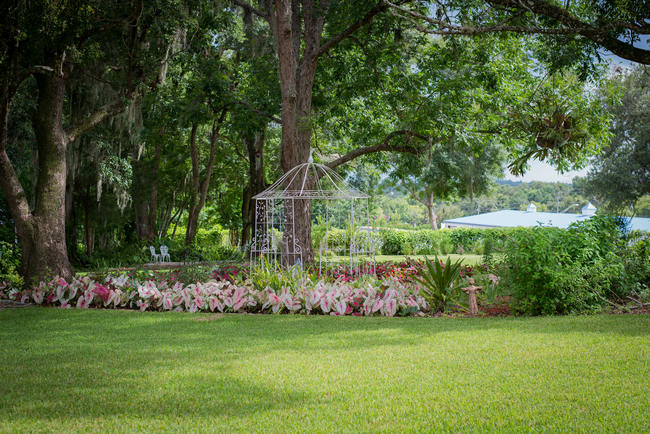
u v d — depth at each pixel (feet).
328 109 58.90
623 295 27.20
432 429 10.66
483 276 33.04
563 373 14.52
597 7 28.43
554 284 24.58
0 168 37.32
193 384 14.24
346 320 25.27
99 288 31.32
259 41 64.80
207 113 56.08
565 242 26.02
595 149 52.37
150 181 83.66
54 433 10.82
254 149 79.56
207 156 96.27
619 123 89.25
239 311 29.07
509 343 18.54
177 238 114.42
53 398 13.25
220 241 119.03
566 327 21.34
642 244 29.53
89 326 24.48
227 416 11.68
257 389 13.70
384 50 51.96
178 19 41.55
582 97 35.76
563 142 22.59
